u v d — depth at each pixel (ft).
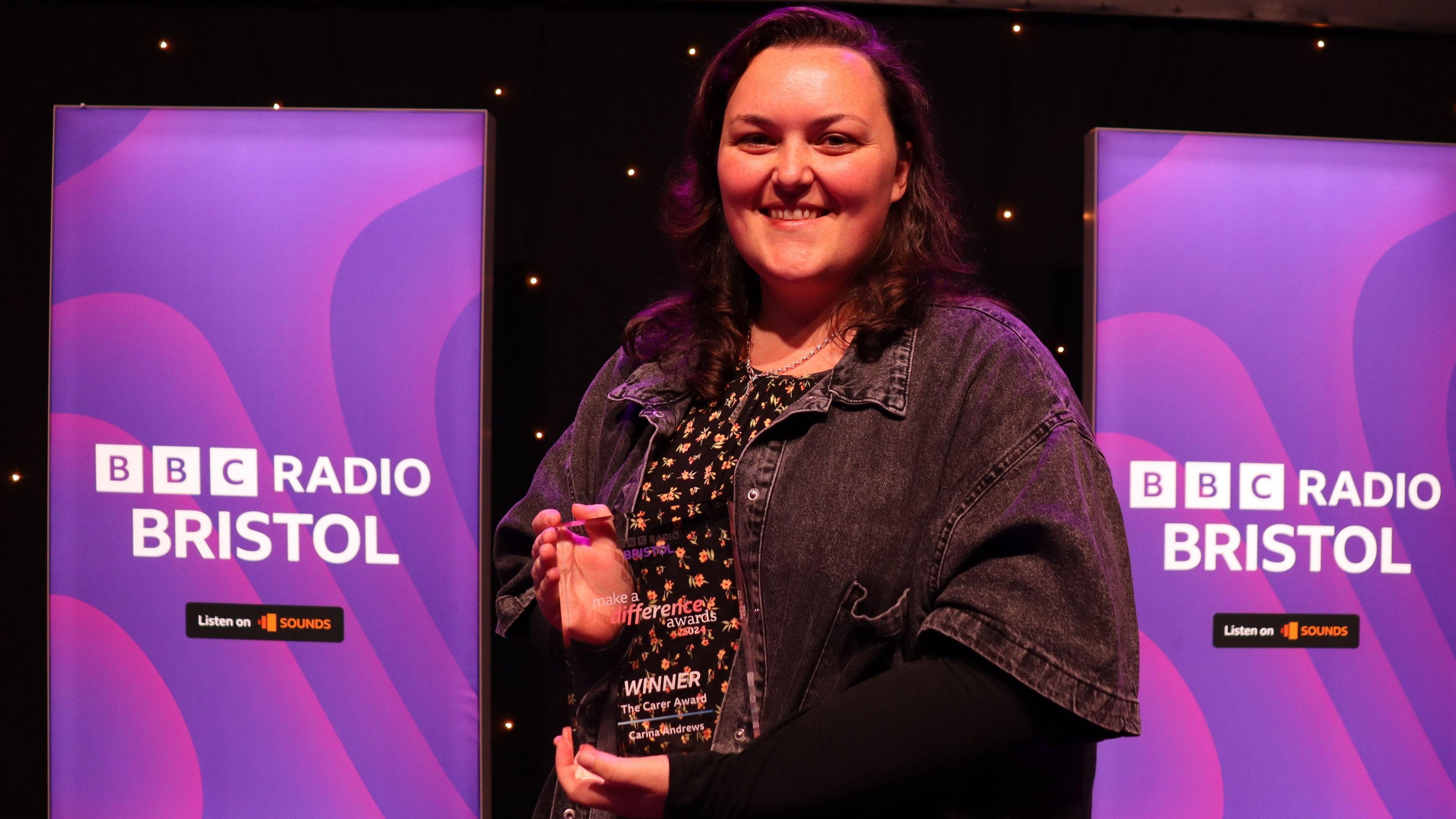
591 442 3.76
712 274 3.61
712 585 2.96
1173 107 8.14
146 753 7.09
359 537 7.06
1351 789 6.98
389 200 7.02
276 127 7.05
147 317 7.07
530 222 8.20
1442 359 6.98
